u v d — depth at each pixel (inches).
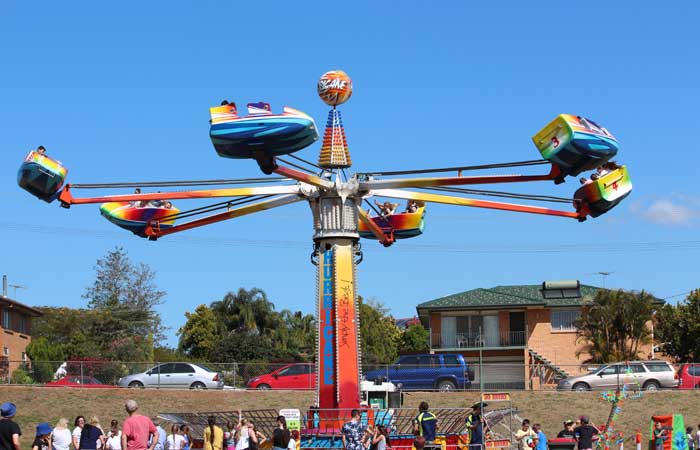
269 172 1055.6
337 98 1137.4
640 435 1393.9
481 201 1202.0
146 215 1240.8
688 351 2449.6
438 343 2593.5
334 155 1127.6
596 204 1176.8
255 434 966.4
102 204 1232.8
